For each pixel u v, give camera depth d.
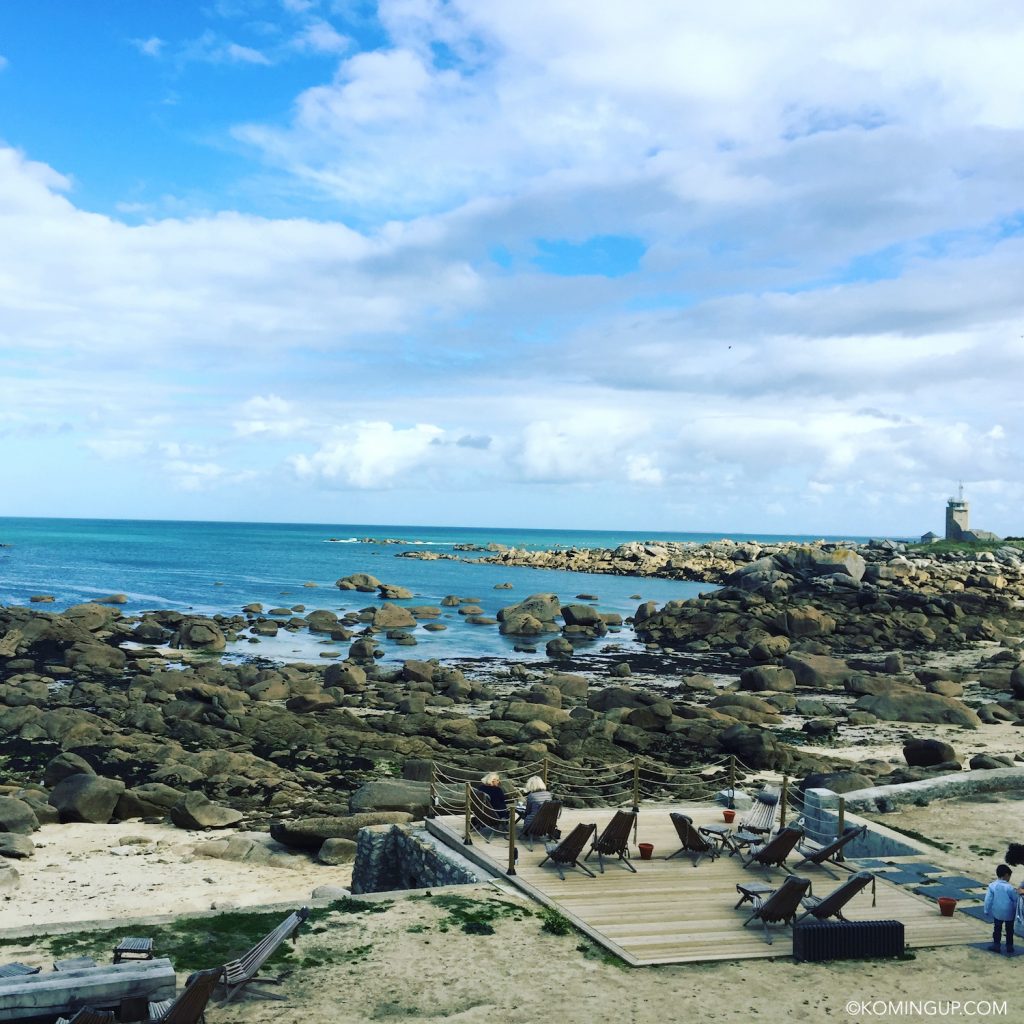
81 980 11.12
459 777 32.75
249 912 14.76
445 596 112.00
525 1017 11.57
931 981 12.88
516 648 72.06
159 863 23.98
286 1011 11.63
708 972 13.02
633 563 163.75
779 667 58.34
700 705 48.94
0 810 26.81
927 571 94.31
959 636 72.62
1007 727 44.12
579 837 16.83
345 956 13.22
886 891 16.41
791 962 13.42
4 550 180.38
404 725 41.47
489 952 13.46
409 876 19.55
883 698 47.44
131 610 89.12
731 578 96.50
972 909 15.57
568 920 14.66
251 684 51.44
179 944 13.45
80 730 37.97
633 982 12.64
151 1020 10.83
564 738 40.34
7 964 12.42
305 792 31.98
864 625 74.00
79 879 22.48
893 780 31.09
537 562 176.88
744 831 18.77
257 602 97.12
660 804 25.42
